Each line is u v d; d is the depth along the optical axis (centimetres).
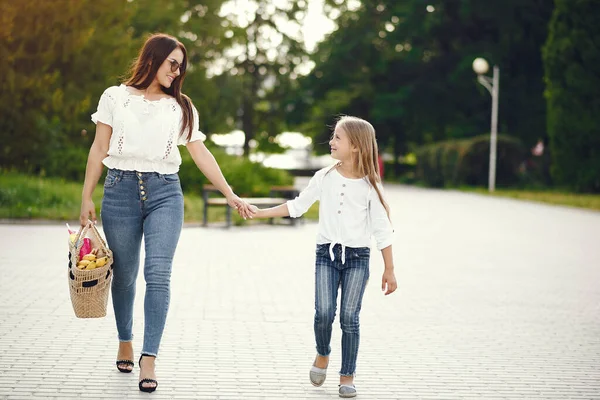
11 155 2969
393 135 7281
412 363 739
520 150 5016
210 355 736
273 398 609
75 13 2831
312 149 8112
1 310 901
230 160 3259
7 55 2659
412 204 3366
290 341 805
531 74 5916
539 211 3027
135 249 631
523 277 1325
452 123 6569
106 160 623
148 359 611
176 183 630
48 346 743
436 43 6500
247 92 6581
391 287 636
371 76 7088
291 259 1455
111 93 618
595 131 4244
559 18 4297
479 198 3934
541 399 633
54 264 1266
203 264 1352
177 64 620
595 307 1068
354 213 630
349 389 620
